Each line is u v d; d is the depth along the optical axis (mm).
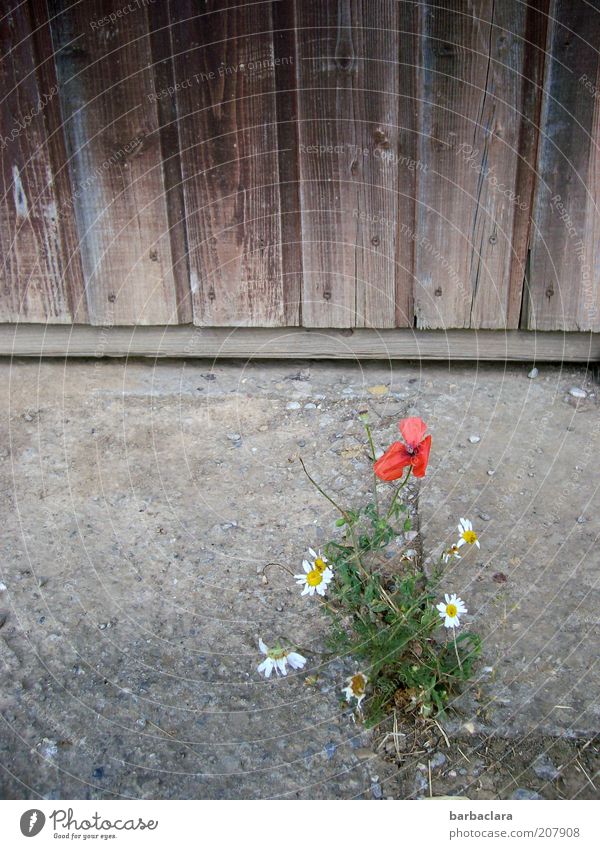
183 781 1379
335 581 1672
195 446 2268
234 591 1779
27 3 2184
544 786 1353
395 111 2258
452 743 1420
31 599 1756
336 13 2160
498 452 2189
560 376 2529
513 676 1529
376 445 2232
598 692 1497
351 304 2514
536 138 2258
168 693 1537
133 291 2518
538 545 1860
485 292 2461
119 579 1817
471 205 2355
